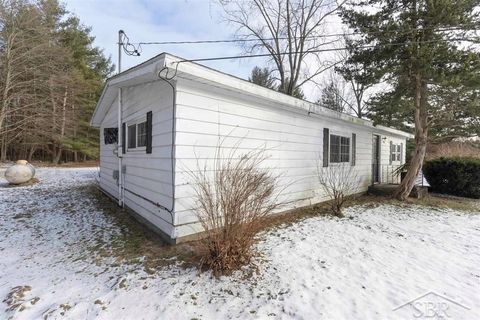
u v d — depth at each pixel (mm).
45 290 2746
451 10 6125
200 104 4188
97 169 17125
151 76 4281
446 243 4426
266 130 5449
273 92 5227
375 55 7172
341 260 3604
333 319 2359
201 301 2572
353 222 5551
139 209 5309
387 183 10828
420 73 6570
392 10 7168
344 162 8406
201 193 4016
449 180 9750
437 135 9953
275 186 5180
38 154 24734
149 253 3652
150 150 4746
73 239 4258
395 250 4039
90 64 23109
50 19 18094
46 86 17203
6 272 3162
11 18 15086
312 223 5363
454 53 6137
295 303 2578
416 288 2930
